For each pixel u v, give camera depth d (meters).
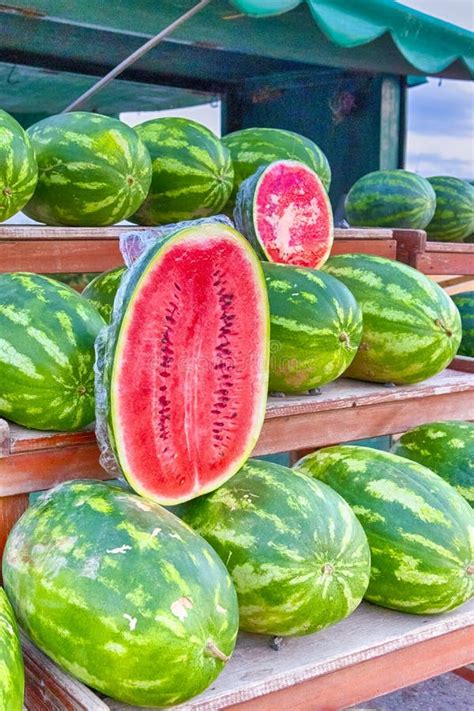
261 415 1.78
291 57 3.32
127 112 4.57
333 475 1.91
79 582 1.51
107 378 1.62
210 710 1.57
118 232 2.23
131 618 1.48
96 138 2.29
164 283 1.63
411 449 2.15
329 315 1.98
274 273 2.04
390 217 3.14
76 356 1.71
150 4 2.71
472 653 1.85
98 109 4.46
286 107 3.98
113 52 3.37
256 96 3.97
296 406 1.98
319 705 1.69
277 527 1.68
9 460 1.72
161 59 3.50
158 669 1.48
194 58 3.49
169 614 1.48
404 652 1.77
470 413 2.29
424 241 2.60
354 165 3.81
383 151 3.72
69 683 1.53
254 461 1.84
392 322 2.11
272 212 2.25
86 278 3.67
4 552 1.65
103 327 1.74
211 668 1.51
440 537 1.79
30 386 1.69
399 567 1.79
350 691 1.72
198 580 1.53
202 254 1.66
